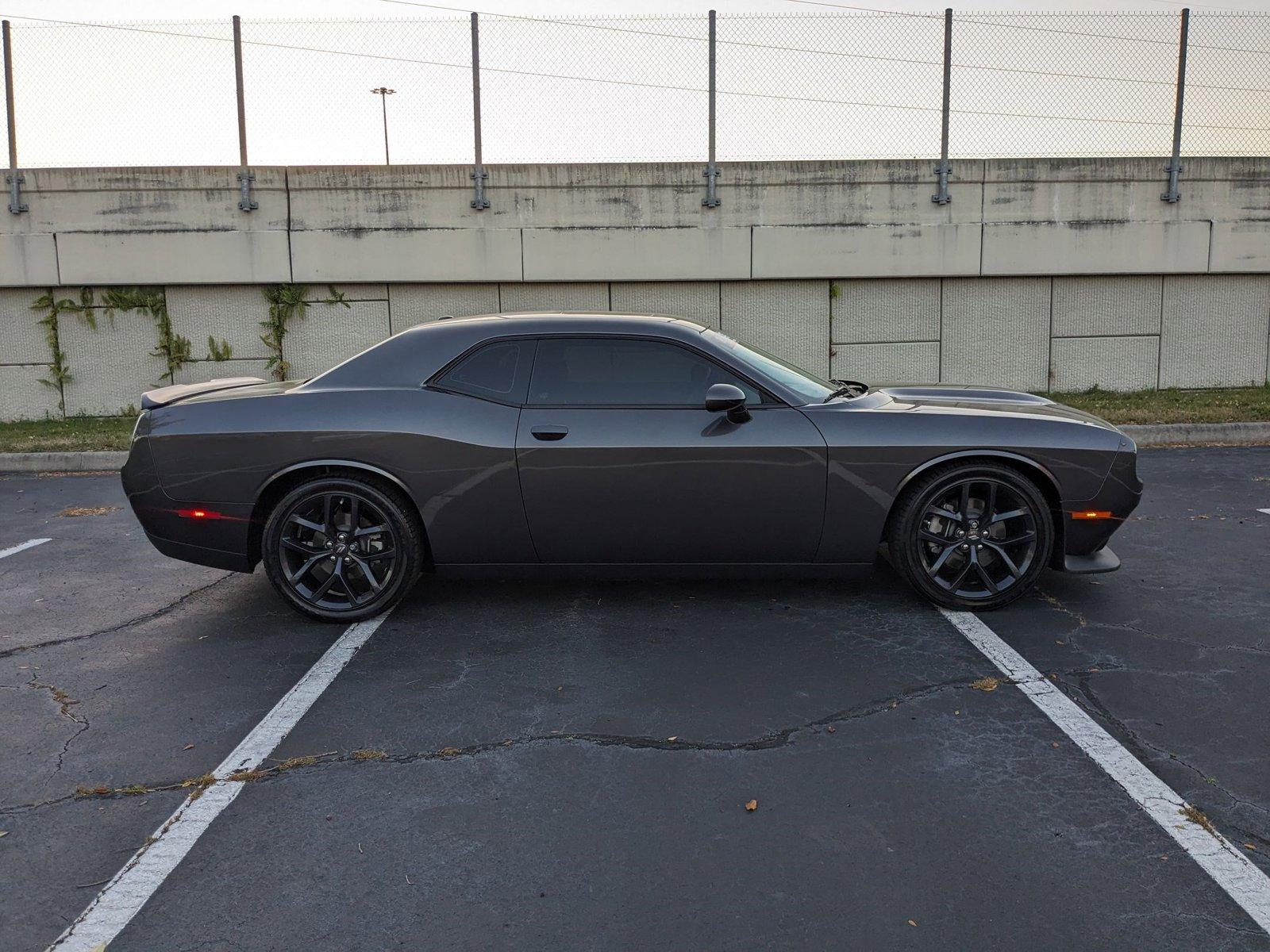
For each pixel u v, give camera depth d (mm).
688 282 12383
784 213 12109
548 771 2938
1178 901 2256
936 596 4391
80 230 11914
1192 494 7078
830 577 4461
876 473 4246
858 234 12141
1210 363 12812
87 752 3125
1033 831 2566
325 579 4453
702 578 4441
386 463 4258
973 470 4270
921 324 12594
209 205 11938
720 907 2254
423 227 12039
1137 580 4910
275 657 4004
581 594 4781
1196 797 2730
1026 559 4348
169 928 2203
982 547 4367
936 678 3635
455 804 2746
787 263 12188
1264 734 3125
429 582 5070
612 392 4316
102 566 5605
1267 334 12773
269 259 12047
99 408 12508
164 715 3422
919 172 12086
